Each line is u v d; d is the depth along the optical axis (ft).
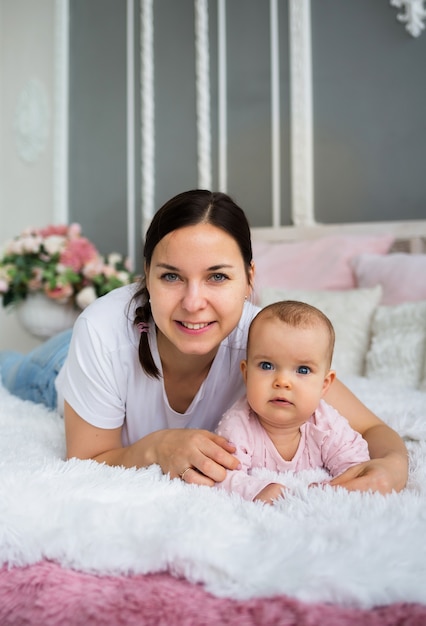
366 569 2.37
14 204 13.91
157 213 3.63
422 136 9.56
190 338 3.53
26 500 2.91
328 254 9.04
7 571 2.65
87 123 12.78
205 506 2.97
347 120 10.14
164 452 3.65
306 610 2.19
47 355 6.17
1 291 10.36
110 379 4.01
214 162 11.40
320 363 3.74
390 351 6.89
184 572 2.48
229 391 4.34
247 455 3.80
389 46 9.79
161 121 11.93
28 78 13.60
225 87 11.25
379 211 9.91
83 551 2.61
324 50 10.32
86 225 12.79
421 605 2.27
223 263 3.44
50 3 13.17
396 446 3.88
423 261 8.05
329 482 3.43
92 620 2.26
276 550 2.52
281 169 10.73
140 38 12.18
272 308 3.93
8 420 5.19
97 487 3.09
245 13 11.06
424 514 2.88
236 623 2.18
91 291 10.21
